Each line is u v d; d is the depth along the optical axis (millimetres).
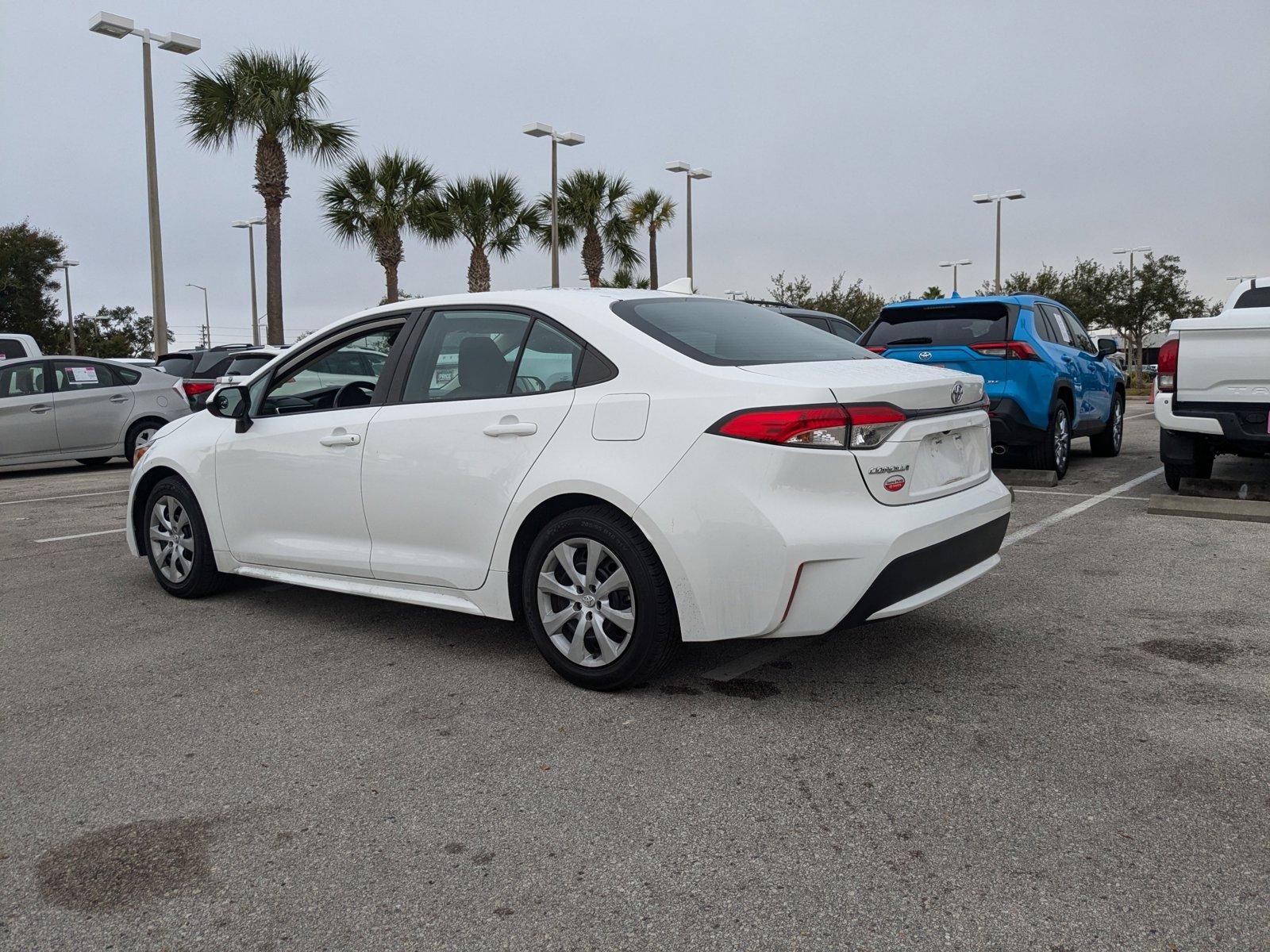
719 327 3906
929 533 3363
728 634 3377
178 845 2629
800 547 3215
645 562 3480
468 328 4133
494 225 29766
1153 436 14133
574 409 3668
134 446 12484
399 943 2180
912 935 2158
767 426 3258
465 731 3377
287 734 3383
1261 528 6633
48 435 11836
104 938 2223
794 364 3564
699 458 3350
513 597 3936
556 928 2221
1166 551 5969
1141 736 3191
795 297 35062
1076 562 5738
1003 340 8461
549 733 3336
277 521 4734
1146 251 36875
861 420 3266
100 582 5785
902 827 2635
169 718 3553
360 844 2615
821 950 2115
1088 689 3637
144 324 58438
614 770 3029
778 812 2734
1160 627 4410
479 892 2375
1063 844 2521
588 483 3549
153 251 17984
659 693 3699
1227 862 2420
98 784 3012
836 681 3777
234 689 3857
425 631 4629
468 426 3945
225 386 5152
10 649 4457
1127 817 2654
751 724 3375
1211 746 3105
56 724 3518
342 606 5141
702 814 2734
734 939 2164
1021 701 3531
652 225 33625
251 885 2426
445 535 4055
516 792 2900
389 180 27891
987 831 2596
